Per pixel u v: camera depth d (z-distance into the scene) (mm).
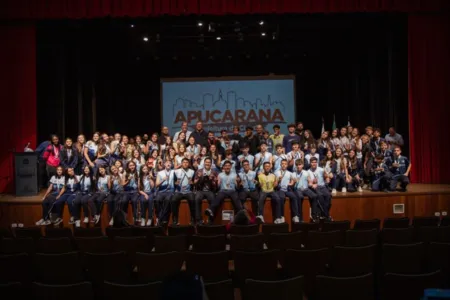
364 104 14977
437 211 10977
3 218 10594
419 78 12609
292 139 12516
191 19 13469
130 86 16172
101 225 10578
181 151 11266
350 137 12875
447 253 5758
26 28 12273
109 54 15195
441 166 12555
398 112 13586
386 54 13930
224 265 5844
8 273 5703
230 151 11430
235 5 12031
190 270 5844
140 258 5711
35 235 7605
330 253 6074
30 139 12312
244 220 7902
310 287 5637
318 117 16234
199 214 10469
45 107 14102
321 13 13086
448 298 3451
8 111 12281
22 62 12281
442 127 12562
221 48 14812
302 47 15062
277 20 13625
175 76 16156
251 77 15758
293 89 15789
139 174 10875
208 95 15789
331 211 10789
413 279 4586
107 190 10773
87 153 11773
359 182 11438
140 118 16344
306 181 10914
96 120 15016
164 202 10539
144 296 4395
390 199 10922
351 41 15070
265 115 15758
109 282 4477
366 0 12102
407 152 13508
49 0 11914
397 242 6652
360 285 4508
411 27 12586
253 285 4438
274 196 10617
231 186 10727
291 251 5648
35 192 11297
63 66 13938
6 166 12258
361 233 6848
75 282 5660
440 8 12227
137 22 13531
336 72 15695
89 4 11914
